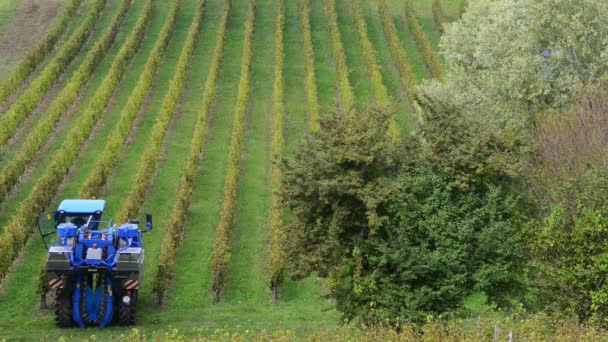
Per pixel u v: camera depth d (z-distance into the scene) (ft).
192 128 178.81
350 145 83.25
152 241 130.93
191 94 196.95
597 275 81.25
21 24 236.84
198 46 225.76
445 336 75.20
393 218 83.56
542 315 79.20
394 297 82.12
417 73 212.64
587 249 82.02
